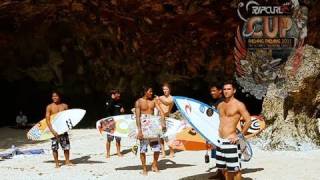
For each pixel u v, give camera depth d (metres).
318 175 8.60
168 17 18.72
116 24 19.80
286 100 11.90
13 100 22.55
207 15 18.41
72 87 22.05
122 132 9.56
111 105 11.88
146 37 19.84
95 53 21.16
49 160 11.03
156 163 9.19
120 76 21.50
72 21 20.17
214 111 8.22
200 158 10.77
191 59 20.34
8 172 9.58
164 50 20.30
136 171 9.35
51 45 21.12
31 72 21.58
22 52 21.06
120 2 18.22
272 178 8.39
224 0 17.83
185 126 9.59
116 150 12.33
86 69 21.75
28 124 20.97
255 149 11.64
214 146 8.00
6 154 11.91
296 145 11.52
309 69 11.63
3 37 20.25
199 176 8.70
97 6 18.88
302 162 9.95
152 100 9.32
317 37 17.64
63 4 18.64
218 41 19.53
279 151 11.34
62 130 9.99
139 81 21.36
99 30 20.23
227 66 19.81
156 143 9.09
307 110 12.00
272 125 12.00
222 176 8.32
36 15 19.47
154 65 20.95
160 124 9.02
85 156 11.55
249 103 20.98
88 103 22.12
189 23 18.97
